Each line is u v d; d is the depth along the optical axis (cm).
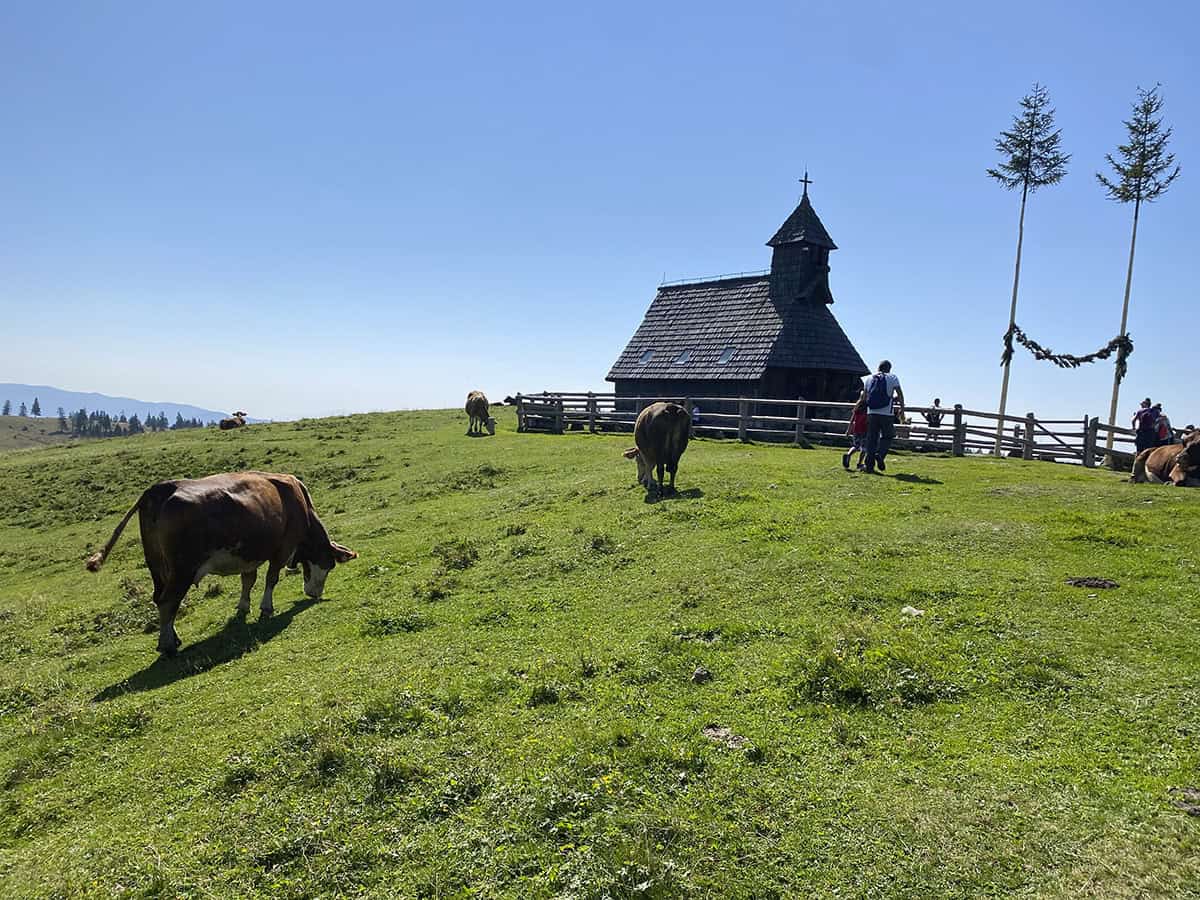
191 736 712
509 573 1115
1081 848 470
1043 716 622
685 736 621
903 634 764
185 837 550
